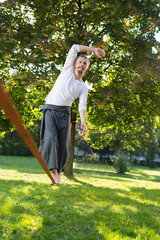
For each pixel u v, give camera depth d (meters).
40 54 10.42
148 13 12.34
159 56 12.57
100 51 3.32
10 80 11.50
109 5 10.79
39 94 14.99
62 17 11.62
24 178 10.42
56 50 9.99
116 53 13.31
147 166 46.81
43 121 3.21
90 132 28.39
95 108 13.12
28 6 11.73
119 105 12.91
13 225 3.60
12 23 11.38
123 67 12.84
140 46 12.25
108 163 40.03
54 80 10.48
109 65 13.52
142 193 8.16
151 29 12.43
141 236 3.59
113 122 13.34
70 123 3.29
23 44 11.17
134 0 11.88
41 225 3.70
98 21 11.65
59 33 13.03
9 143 27.39
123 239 3.34
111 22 10.98
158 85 13.17
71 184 9.47
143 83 12.95
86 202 5.71
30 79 10.23
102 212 4.76
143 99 13.08
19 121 1.57
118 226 3.94
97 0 10.99
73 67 3.34
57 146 3.10
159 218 4.85
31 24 11.59
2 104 1.41
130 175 26.48
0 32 10.53
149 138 27.48
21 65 11.04
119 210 5.17
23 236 3.22
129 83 12.98
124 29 12.22
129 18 12.99
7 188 6.93
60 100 3.18
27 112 15.72
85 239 3.26
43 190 6.96
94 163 38.72
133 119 13.52
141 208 5.58
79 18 11.70
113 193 7.45
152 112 13.19
